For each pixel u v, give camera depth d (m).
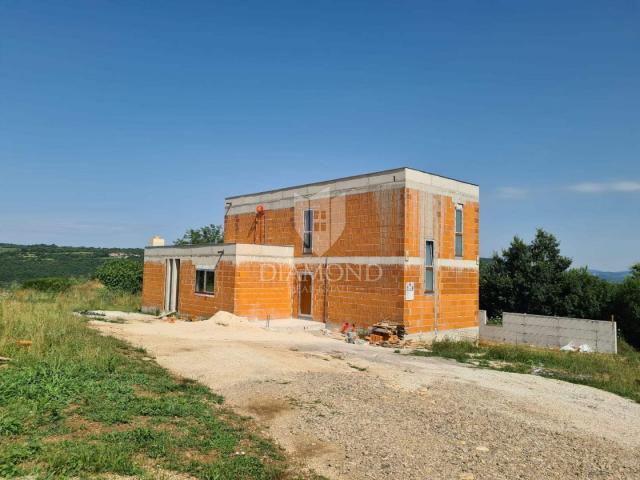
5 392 7.34
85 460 5.41
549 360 15.71
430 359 15.00
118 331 15.50
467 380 11.84
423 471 6.46
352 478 6.18
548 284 29.56
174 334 16.56
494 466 6.74
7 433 5.98
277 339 17.33
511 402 9.95
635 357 19.83
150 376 9.87
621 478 6.57
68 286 35.91
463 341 19.00
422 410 8.98
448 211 21.14
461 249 21.88
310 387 10.02
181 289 24.38
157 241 28.06
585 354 18.92
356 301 20.58
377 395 9.75
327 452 6.95
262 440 7.18
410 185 19.25
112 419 6.95
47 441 5.91
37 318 14.07
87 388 8.19
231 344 14.48
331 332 20.80
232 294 21.19
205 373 10.85
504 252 31.48
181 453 6.23
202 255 23.12
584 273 29.44
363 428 7.89
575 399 10.77
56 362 9.43
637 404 10.88
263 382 10.25
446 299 20.84
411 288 19.16
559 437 8.05
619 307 26.94
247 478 5.82
